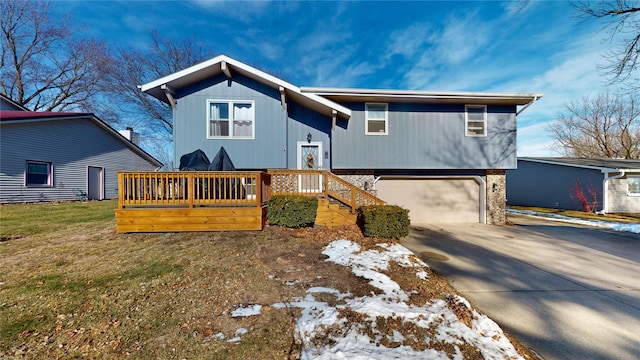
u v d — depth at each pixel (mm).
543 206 15828
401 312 3066
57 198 12609
